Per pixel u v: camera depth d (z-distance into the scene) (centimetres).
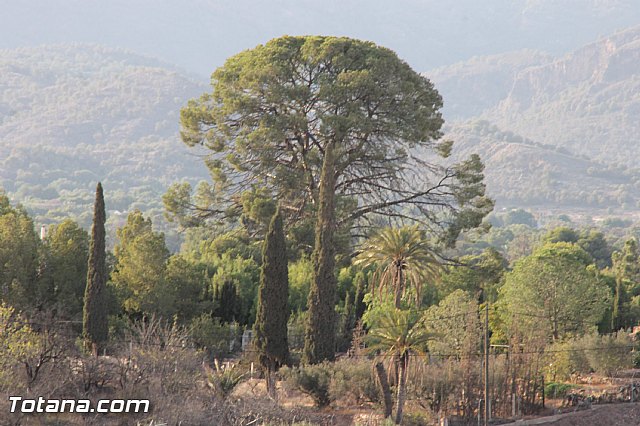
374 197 13350
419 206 13425
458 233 13162
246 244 13675
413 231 11388
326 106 12750
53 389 7769
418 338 8862
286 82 12962
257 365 9744
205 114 13250
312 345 9894
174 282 11794
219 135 13288
